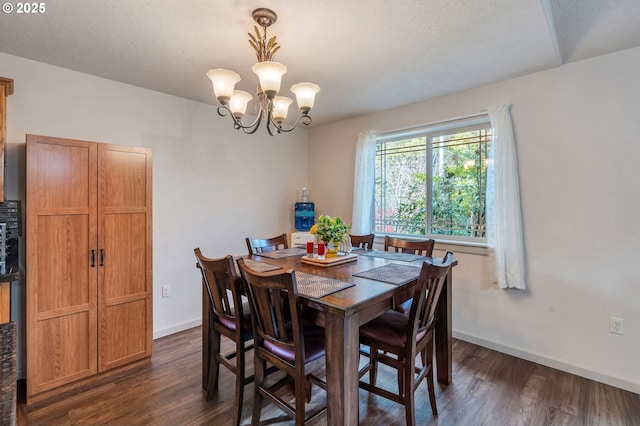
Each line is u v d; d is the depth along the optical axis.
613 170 2.08
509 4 1.58
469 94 2.73
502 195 2.48
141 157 2.38
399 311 2.12
